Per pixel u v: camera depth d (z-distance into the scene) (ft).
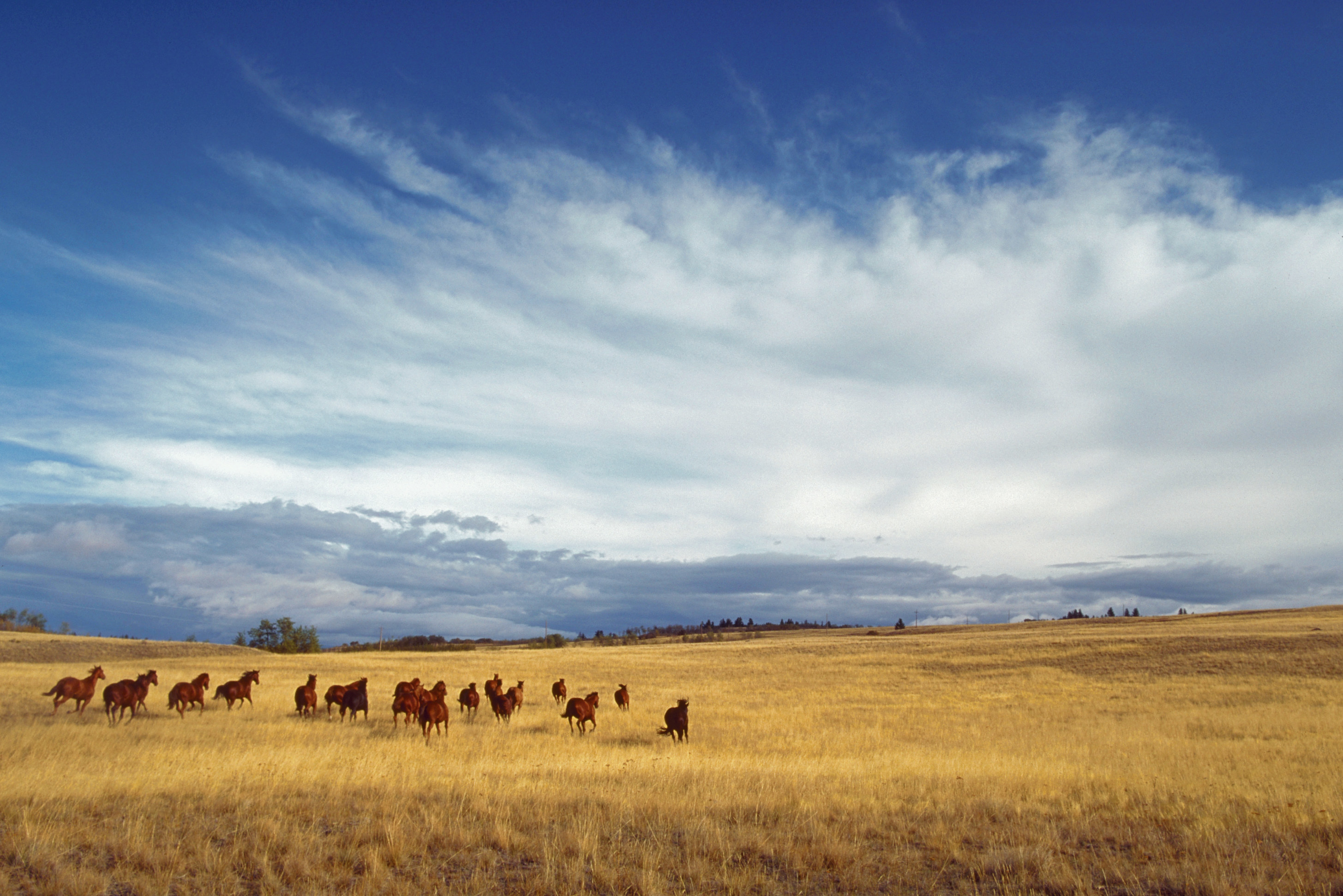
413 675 164.04
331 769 48.98
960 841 34.53
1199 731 85.35
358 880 28.14
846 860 31.24
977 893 28.35
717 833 33.78
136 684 80.84
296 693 90.53
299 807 38.60
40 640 226.17
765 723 96.12
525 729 84.84
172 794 40.60
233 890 27.50
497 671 180.24
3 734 61.36
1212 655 175.52
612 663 214.28
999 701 127.44
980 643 238.27
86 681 83.30
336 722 85.15
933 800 43.06
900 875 29.89
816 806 40.16
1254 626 265.13
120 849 30.81
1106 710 113.09
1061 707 117.91
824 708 116.67
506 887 28.14
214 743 61.31
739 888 27.96
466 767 53.52
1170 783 48.19
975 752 66.49
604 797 41.57
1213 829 35.96
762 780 47.96
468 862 30.99
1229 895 27.04
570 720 83.76
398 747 62.75
